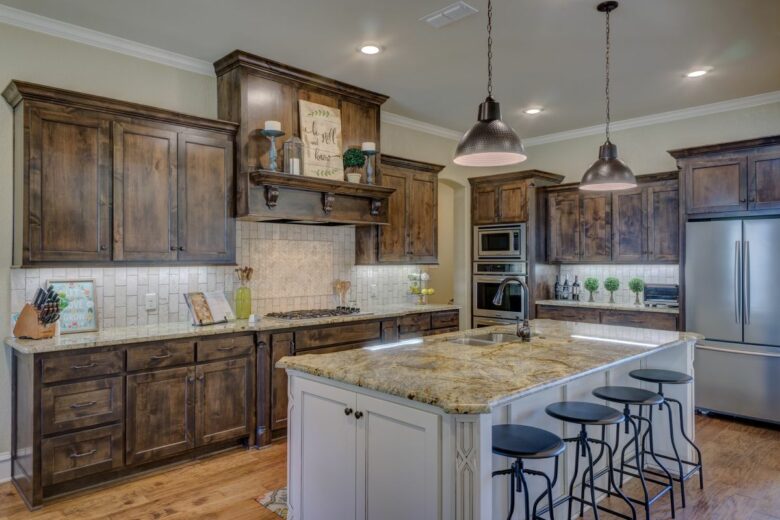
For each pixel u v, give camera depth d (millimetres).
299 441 2418
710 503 2895
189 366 3344
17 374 3098
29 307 3070
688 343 3299
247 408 3643
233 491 3016
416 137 5797
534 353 2656
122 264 3336
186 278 3932
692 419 3348
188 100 3936
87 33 3447
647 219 5273
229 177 3875
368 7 3154
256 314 4281
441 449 1799
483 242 6211
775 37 3574
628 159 5707
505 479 2373
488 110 2736
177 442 3285
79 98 3143
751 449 3719
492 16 3262
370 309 4898
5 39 3178
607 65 3820
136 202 3400
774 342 4168
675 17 3279
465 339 3283
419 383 1989
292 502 2449
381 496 2014
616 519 2709
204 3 3094
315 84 4266
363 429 2092
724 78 4359
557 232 5988
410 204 5301
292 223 4602
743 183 4406
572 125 5863
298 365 2367
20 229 3027
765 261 4211
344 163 4426
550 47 3744
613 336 3268
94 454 2959
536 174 5742
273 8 3158
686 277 4676
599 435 2986
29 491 2818
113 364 3033
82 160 3182
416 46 3723
